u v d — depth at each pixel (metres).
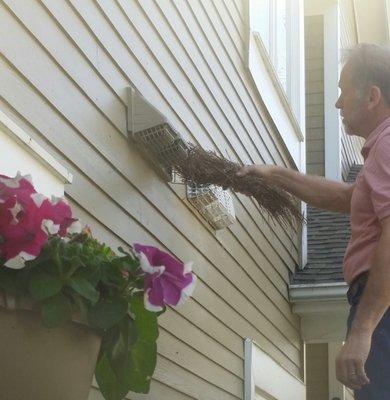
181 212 4.07
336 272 6.41
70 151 3.03
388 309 2.49
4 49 2.69
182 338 4.02
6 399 1.80
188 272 2.07
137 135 3.50
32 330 1.84
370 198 2.64
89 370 1.96
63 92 3.03
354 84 2.85
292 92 7.05
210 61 4.68
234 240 4.95
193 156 3.62
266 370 5.36
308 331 6.51
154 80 3.85
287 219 3.89
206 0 4.70
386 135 2.65
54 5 3.04
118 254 3.31
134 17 3.71
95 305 1.95
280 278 6.00
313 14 9.39
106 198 3.28
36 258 1.87
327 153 8.70
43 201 1.88
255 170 3.60
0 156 2.35
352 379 2.36
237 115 5.08
